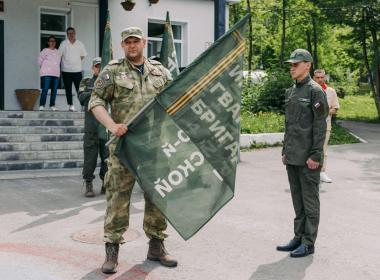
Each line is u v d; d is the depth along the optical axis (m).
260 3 32.59
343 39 26.39
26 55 14.41
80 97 8.09
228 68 4.66
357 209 7.62
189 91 4.61
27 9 14.36
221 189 4.63
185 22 16.17
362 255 5.44
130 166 4.60
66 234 6.03
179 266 5.00
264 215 7.11
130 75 4.78
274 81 20.59
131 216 6.96
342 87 41.16
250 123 16.80
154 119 4.59
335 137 17.64
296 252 5.33
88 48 15.31
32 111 12.61
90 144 8.09
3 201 7.75
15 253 5.31
